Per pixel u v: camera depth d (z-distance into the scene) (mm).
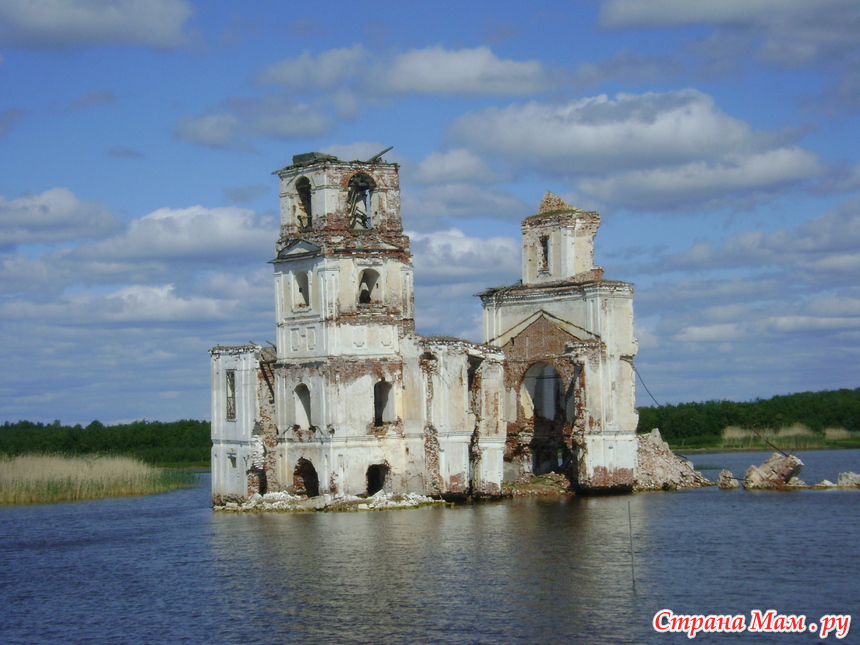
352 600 48094
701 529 65000
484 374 81312
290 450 79500
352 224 81062
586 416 84938
